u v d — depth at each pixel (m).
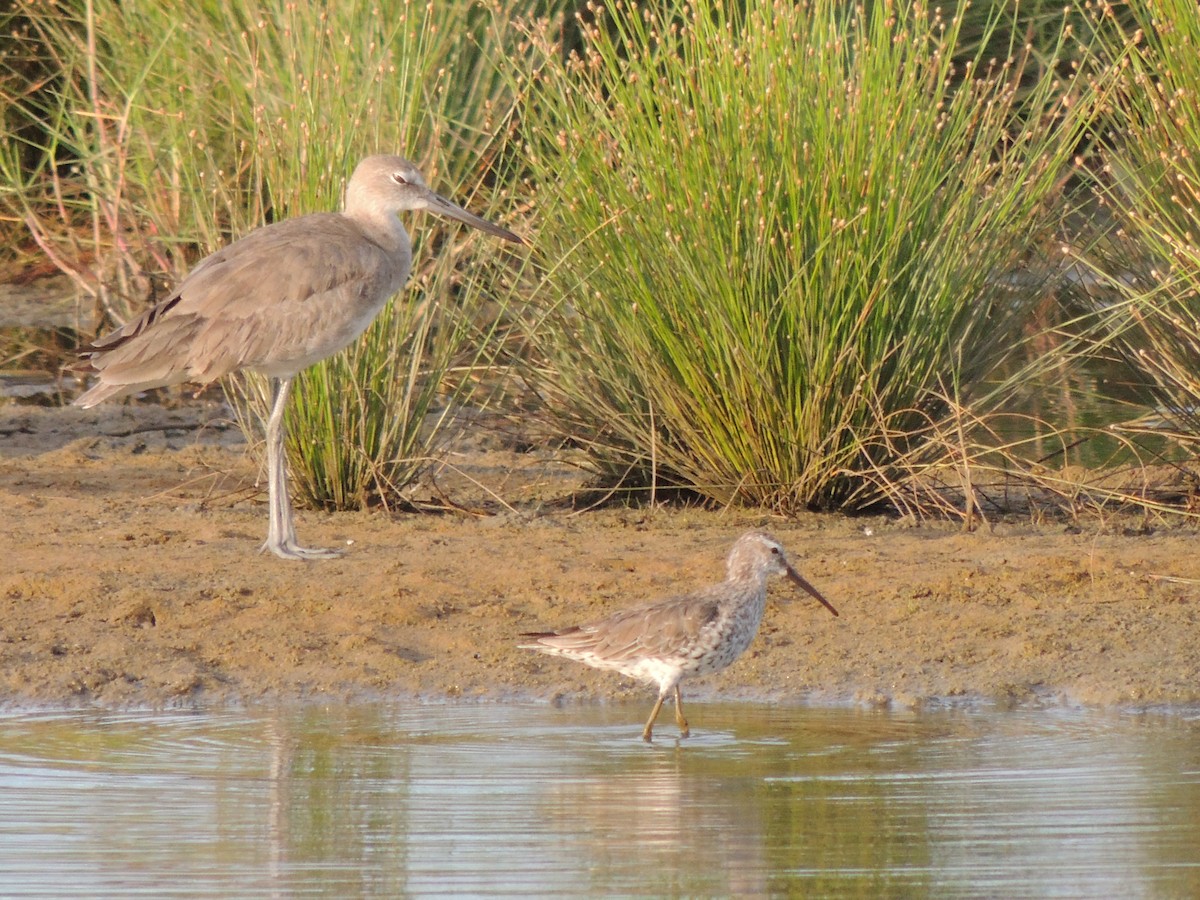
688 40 14.68
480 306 15.54
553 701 10.09
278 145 14.44
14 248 23.53
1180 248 12.43
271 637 10.77
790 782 8.32
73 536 12.75
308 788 8.21
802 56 13.36
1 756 8.78
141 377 12.17
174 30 18.83
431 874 7.01
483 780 8.38
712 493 14.00
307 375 13.77
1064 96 14.23
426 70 14.57
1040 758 8.73
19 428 17.47
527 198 15.18
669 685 9.27
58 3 21.80
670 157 13.27
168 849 7.32
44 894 6.77
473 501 14.48
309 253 12.27
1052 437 16.47
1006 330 14.07
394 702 10.02
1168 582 11.71
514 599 11.46
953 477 15.12
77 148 19.94
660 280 13.32
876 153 12.95
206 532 12.98
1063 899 6.70
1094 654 10.59
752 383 13.22
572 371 14.34
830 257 12.99
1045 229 14.29
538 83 17.50
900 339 13.36
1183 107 13.31
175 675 10.23
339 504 14.06
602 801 8.01
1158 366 13.73
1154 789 8.13
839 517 13.68
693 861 7.16
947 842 7.38
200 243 15.27
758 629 10.62
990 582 11.73
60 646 10.55
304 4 15.41
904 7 14.48
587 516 13.84
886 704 9.98
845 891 6.80
